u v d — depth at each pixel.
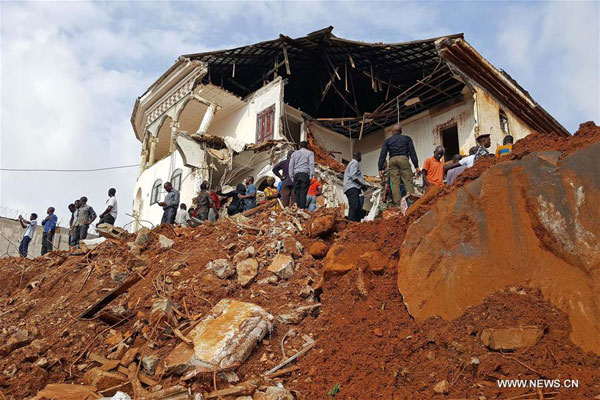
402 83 20.92
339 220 8.28
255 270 7.24
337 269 6.71
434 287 5.73
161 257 8.39
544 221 5.11
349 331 5.78
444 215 6.02
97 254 9.30
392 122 21.75
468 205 5.84
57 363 5.93
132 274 7.93
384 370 5.05
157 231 9.76
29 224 14.17
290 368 5.49
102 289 7.76
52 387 5.35
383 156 9.80
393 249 6.71
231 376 5.37
